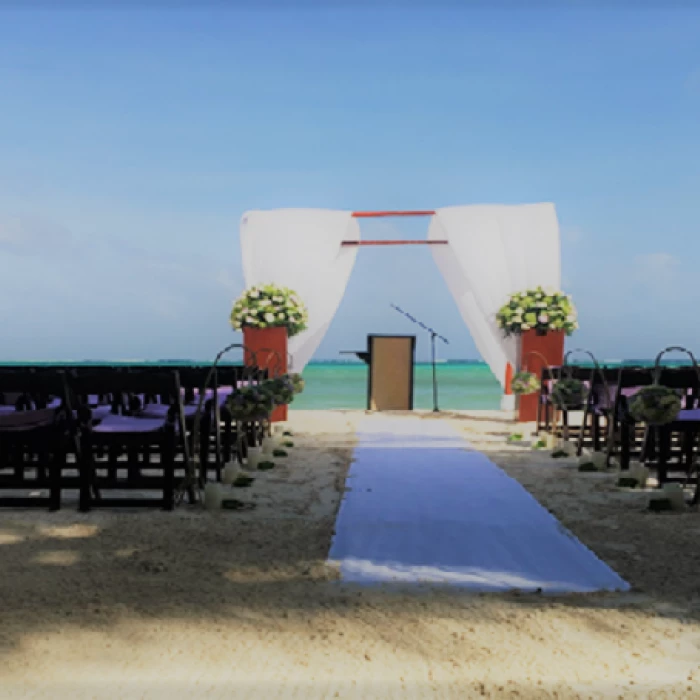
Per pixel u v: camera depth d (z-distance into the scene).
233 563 3.74
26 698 2.28
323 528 4.55
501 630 2.84
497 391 26.45
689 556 3.94
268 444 7.73
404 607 3.09
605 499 5.51
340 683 2.39
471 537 4.33
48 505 5.03
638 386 7.17
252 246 12.61
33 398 6.04
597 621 2.94
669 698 2.31
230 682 2.39
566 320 11.73
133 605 3.08
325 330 12.72
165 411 6.11
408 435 9.86
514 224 12.38
